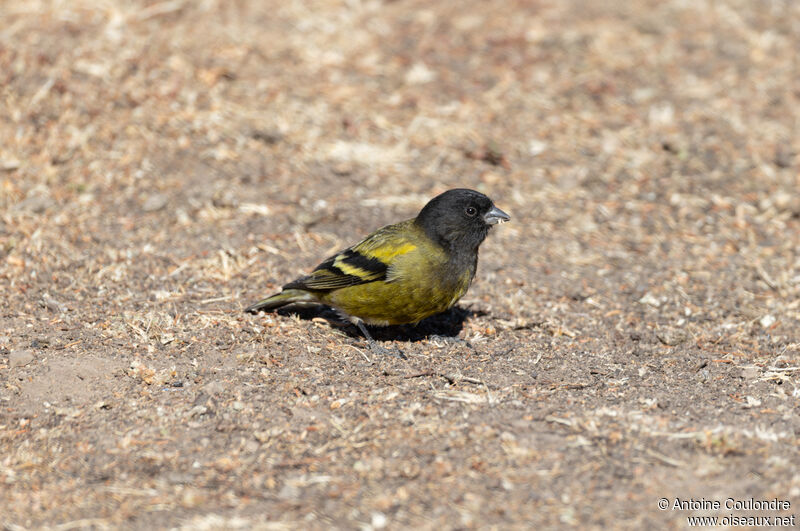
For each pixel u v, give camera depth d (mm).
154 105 16453
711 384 10438
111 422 9328
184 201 14531
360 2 21359
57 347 10672
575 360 11078
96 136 15562
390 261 10898
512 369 10734
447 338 11609
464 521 7699
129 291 12227
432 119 17422
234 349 10820
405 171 16016
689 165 16406
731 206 15406
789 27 21453
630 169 16375
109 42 17609
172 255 13203
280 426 9234
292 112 17016
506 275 13445
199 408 9547
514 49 20016
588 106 18188
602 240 14617
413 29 20531
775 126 17531
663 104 18266
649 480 8227
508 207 15352
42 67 16484
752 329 12172
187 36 18531
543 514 7781
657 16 21703
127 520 7754
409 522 7699
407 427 9188
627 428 9133
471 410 9547
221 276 12797
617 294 13086
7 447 8930
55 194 14367
